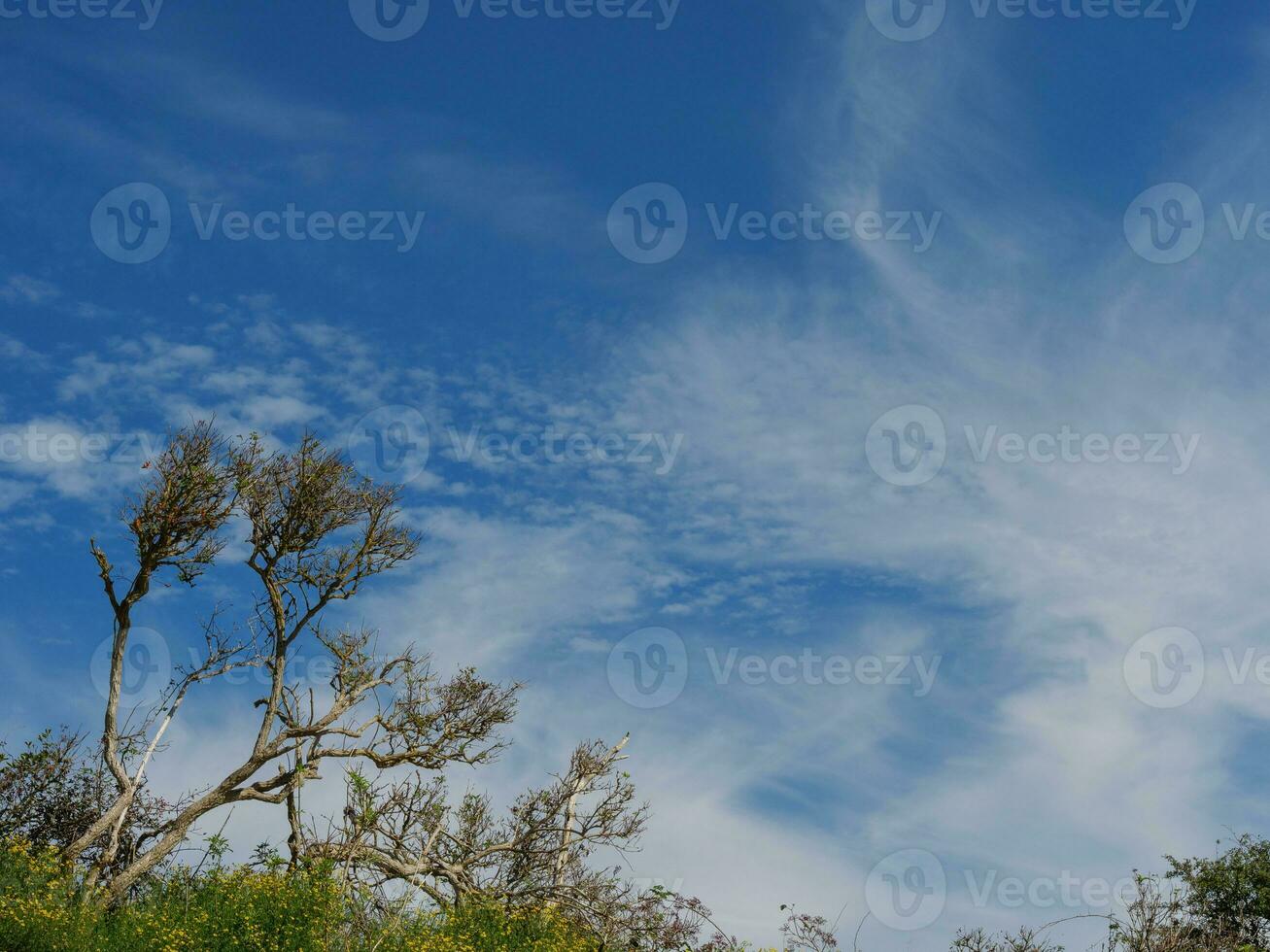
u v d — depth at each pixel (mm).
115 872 15703
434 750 17438
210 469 16219
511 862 17484
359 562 17562
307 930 12109
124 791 15773
